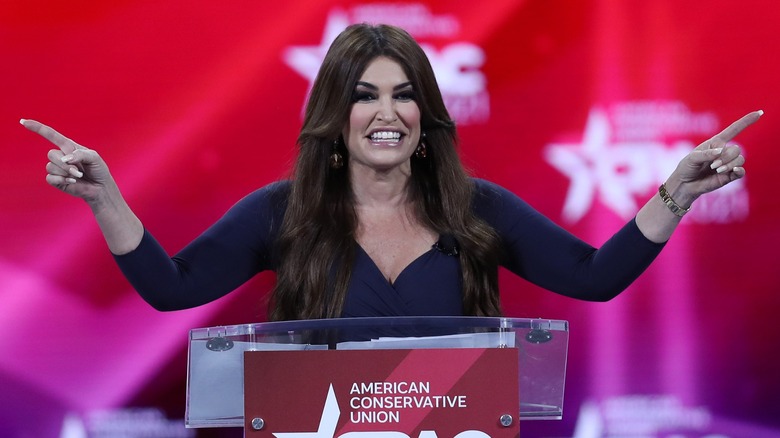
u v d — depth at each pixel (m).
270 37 11.86
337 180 7.87
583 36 11.95
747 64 11.95
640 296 12.15
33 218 11.70
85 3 11.70
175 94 11.77
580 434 12.10
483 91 11.95
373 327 5.63
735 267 12.08
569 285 7.58
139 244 6.95
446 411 5.42
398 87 7.54
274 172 11.85
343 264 7.44
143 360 11.85
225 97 11.81
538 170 11.97
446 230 7.67
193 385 5.75
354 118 7.52
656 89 11.96
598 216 11.95
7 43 11.62
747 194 12.05
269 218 7.92
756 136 12.00
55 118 11.66
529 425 12.12
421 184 7.88
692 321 12.10
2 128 11.63
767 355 12.05
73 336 11.76
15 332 11.70
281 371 5.46
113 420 11.81
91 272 11.79
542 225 7.84
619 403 12.10
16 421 11.70
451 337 5.66
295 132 11.86
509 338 5.71
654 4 11.93
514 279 12.16
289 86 11.86
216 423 5.86
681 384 12.10
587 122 11.96
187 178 11.79
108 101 11.71
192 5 11.80
